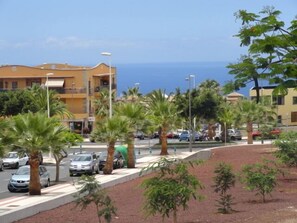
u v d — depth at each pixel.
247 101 62.34
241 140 80.38
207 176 30.08
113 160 41.38
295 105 86.69
